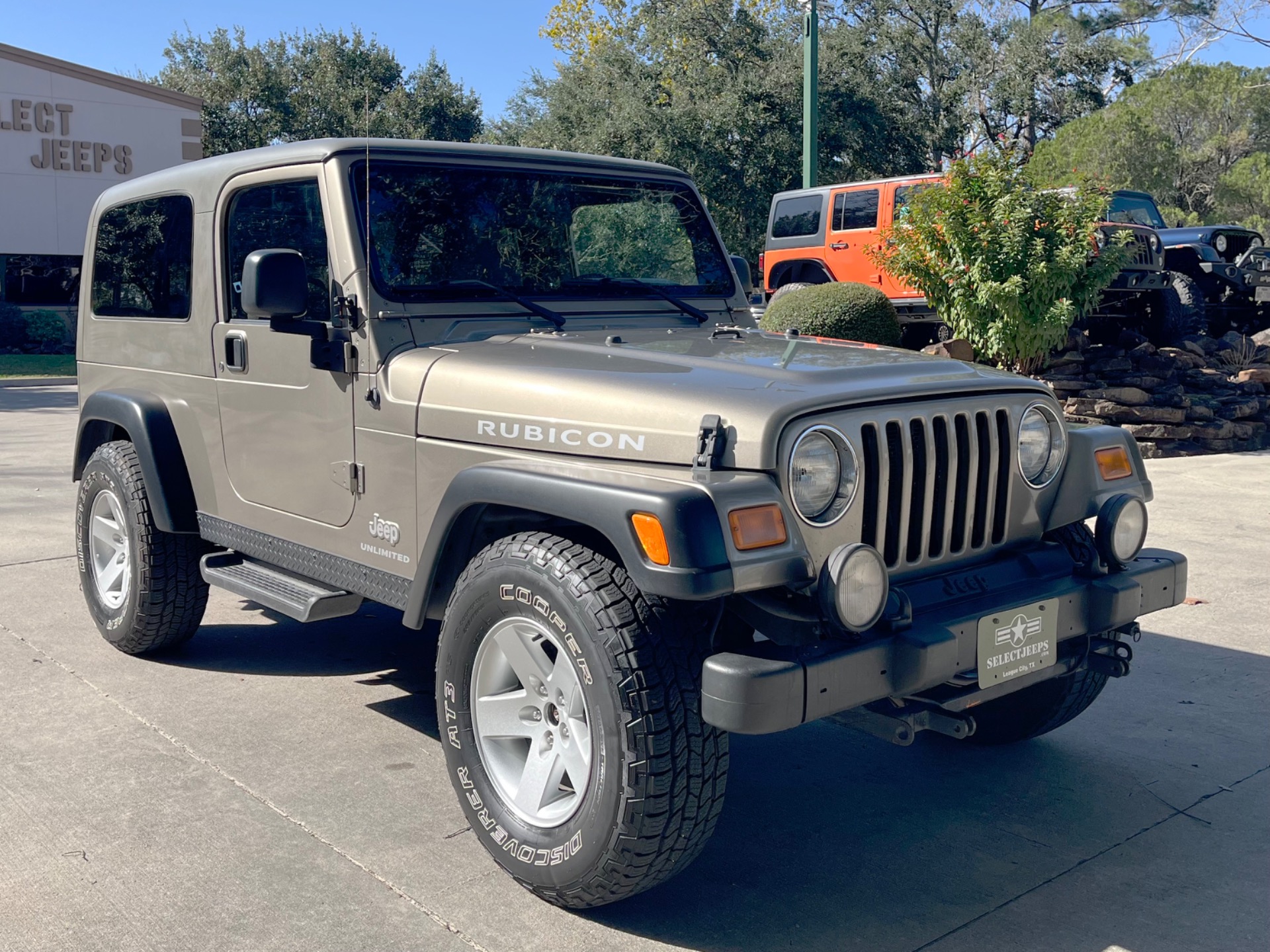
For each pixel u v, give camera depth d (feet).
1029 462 10.37
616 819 8.33
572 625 8.52
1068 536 10.76
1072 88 112.88
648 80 90.07
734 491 8.16
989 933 8.96
